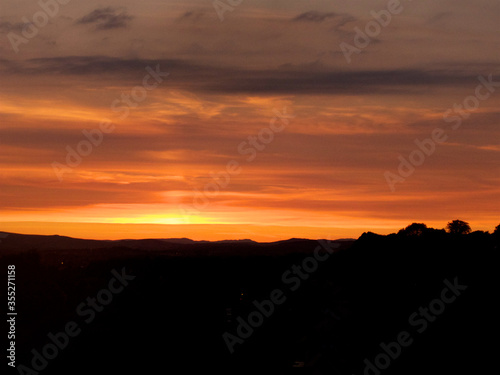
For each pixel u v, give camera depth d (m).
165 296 73.62
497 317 56.69
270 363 53.19
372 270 77.50
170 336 62.72
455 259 73.19
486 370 46.94
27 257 73.56
